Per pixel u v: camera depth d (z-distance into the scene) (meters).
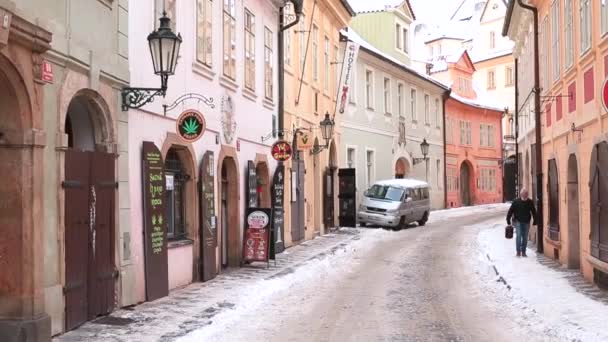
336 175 28.52
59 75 8.36
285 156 17.50
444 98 45.28
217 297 11.46
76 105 9.52
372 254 20.14
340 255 19.34
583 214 13.52
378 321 10.05
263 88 18.42
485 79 62.72
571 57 14.78
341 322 9.98
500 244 21.34
